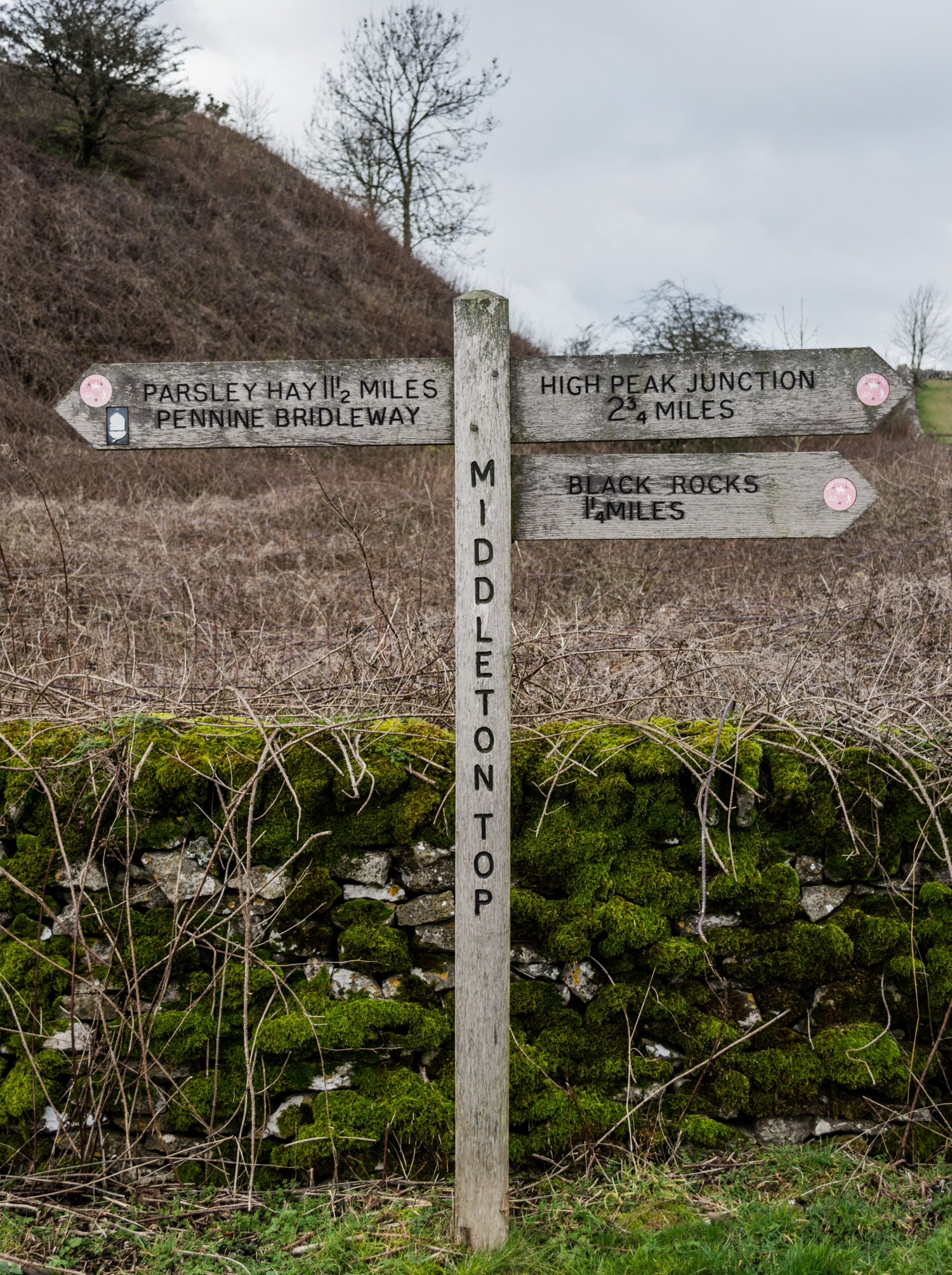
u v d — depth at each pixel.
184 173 21.64
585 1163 2.91
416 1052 2.99
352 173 23.83
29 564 7.49
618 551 8.51
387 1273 2.49
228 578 7.30
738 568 7.91
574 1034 3.02
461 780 2.56
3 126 19.00
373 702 3.66
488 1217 2.55
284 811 3.03
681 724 3.32
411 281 23.67
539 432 2.67
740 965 3.05
